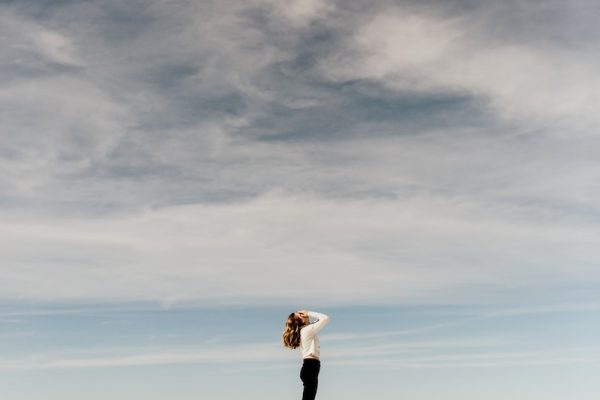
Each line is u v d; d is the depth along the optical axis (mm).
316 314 15680
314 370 15055
